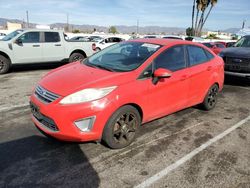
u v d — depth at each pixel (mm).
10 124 4422
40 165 3260
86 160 3418
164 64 4230
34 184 2904
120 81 3580
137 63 3977
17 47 9000
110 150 3689
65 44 10195
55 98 3357
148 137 4172
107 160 3445
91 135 3379
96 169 3238
